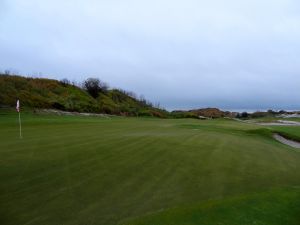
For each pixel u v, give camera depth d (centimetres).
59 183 1101
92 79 10169
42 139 1948
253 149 2150
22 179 1121
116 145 1833
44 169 1253
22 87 6041
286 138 3538
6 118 3509
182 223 800
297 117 10419
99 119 4509
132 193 1044
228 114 11175
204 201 981
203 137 2495
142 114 7694
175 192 1082
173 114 8744
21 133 2250
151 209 916
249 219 858
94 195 1006
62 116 4606
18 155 1455
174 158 1598
